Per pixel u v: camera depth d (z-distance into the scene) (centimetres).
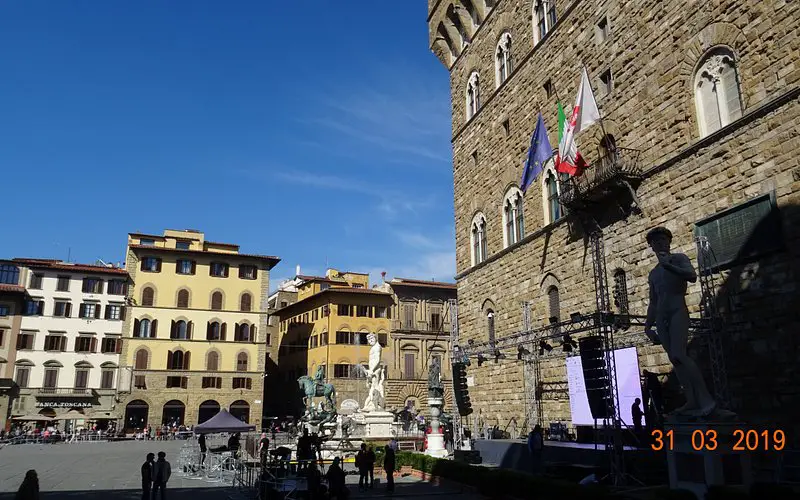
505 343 4256
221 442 6550
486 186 4759
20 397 7844
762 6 2458
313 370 9700
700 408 1861
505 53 4666
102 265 9606
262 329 9181
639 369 2864
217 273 9156
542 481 2192
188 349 8744
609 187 3148
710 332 2272
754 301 2373
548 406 3700
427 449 3888
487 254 4681
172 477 3719
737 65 2556
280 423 10231
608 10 3441
